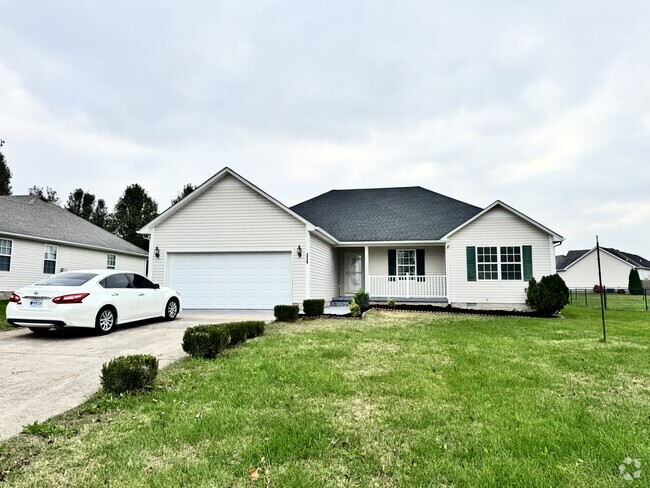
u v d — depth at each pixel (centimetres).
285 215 1451
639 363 629
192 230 1485
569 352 715
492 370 580
